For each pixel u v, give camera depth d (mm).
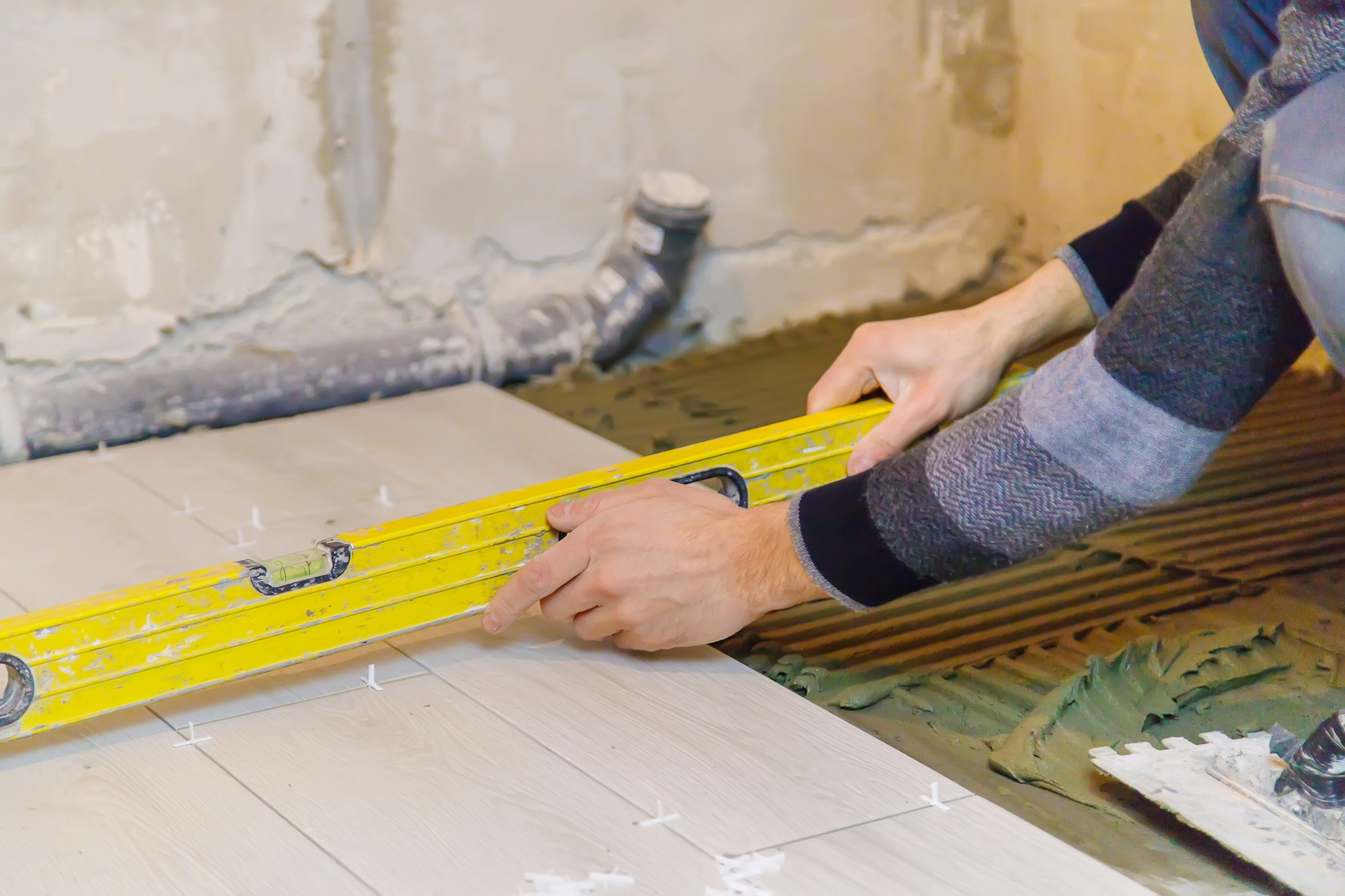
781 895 976
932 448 1083
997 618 1486
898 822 1078
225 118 2137
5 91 1949
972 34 2824
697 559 1172
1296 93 888
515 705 1259
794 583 1141
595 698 1275
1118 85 2717
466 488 1836
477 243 2438
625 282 2508
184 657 1118
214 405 2156
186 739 1196
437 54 2291
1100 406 993
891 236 2883
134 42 2027
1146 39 2643
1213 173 946
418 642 1385
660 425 2234
